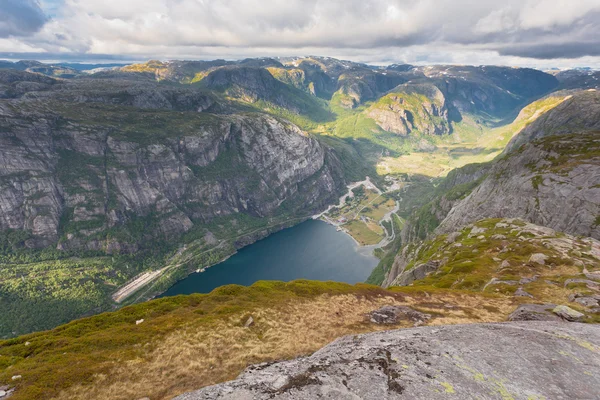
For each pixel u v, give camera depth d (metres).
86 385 36.47
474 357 24.94
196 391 22.27
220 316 58.19
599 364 24.09
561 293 63.41
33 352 47.19
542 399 19.91
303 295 73.88
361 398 19.95
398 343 28.20
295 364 26.53
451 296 71.56
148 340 48.75
